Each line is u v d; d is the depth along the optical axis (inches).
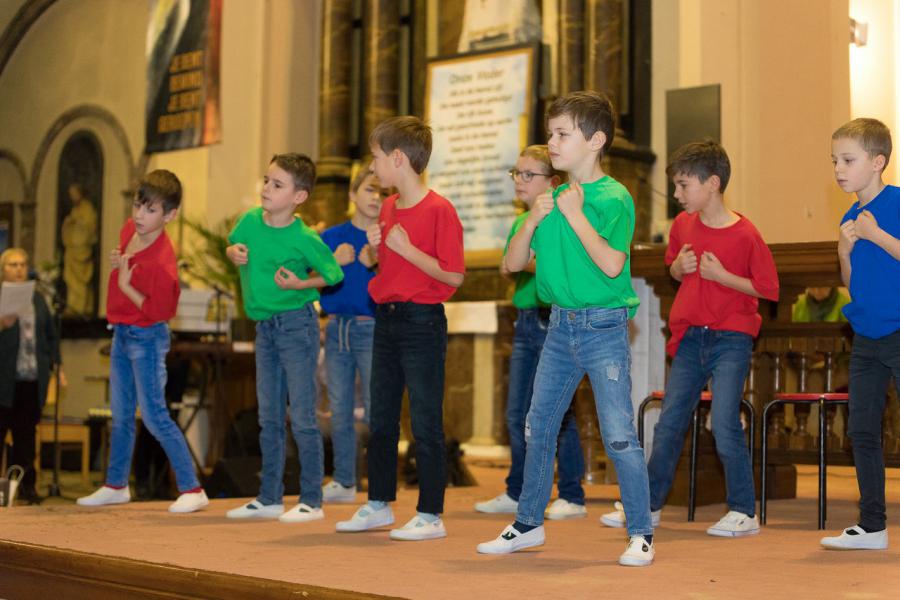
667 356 223.8
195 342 299.7
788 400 173.2
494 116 401.7
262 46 447.5
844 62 423.5
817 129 402.9
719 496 214.7
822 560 133.6
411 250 146.7
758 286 161.6
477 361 386.9
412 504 202.4
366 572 120.0
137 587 125.3
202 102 463.5
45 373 271.3
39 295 273.9
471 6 422.3
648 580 116.5
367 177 206.8
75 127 553.9
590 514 194.1
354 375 212.7
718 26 362.9
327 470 289.9
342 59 449.1
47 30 576.1
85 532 156.4
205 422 355.9
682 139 335.9
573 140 129.9
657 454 168.6
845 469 327.9
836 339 202.8
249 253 180.1
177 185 190.9
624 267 128.7
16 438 270.4
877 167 144.6
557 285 129.4
